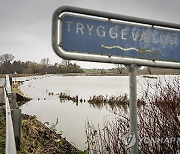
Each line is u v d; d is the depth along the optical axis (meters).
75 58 1.97
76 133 9.77
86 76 88.38
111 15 2.09
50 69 114.25
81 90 37.31
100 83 55.19
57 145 6.78
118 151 4.00
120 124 4.85
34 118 8.18
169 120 3.74
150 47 2.23
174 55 2.33
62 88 41.78
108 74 89.69
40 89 38.19
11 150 2.04
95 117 13.60
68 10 1.95
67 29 1.96
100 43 2.06
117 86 44.88
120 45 2.12
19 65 109.81
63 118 13.39
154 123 3.71
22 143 5.22
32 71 112.62
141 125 3.87
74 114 15.03
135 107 2.14
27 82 54.66
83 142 8.45
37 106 18.94
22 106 18.67
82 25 2.01
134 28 2.18
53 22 1.92
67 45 1.96
